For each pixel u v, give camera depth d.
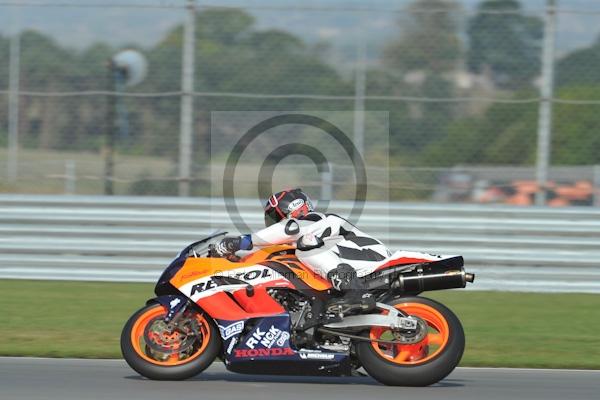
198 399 21.25
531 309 36.00
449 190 40.06
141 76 41.66
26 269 38.66
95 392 21.86
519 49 41.44
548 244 38.25
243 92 41.38
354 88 41.44
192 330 23.33
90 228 38.66
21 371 24.41
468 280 23.17
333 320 23.12
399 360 22.98
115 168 41.47
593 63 40.88
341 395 21.94
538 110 40.12
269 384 23.38
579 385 23.91
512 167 40.41
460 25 41.59
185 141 40.56
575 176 39.75
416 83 41.66
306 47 41.41
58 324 31.72
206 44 41.44
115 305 35.28
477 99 40.50
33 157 41.53
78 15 41.97
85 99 41.84
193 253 24.14
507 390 23.02
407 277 23.17
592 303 37.53
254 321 23.28
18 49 41.97
